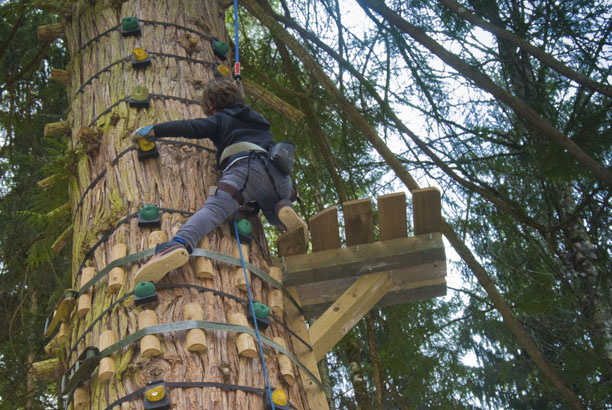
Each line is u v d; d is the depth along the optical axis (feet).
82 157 13.44
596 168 16.12
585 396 18.66
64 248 23.79
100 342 10.05
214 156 12.99
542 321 23.27
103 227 11.79
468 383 27.58
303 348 12.91
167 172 12.35
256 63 22.38
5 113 21.49
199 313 10.16
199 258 11.02
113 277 10.75
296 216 11.97
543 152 17.61
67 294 11.56
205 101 12.70
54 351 12.41
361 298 14.28
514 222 22.30
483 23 16.51
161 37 15.10
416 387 19.47
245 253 11.75
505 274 22.48
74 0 16.69
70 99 15.39
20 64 23.62
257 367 10.21
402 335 20.03
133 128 13.11
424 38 17.03
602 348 20.13
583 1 18.80
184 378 9.43
